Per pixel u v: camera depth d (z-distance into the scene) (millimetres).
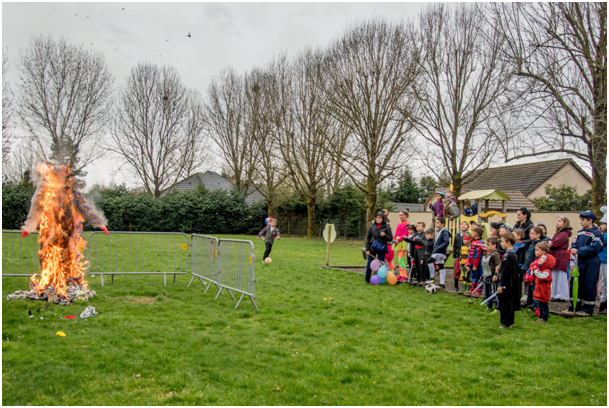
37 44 27594
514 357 5270
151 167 38125
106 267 10906
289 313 7289
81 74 28969
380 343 5738
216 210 34500
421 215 24984
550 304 8539
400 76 23078
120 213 30812
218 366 4680
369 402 3961
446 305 8359
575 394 4230
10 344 4883
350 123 25891
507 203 26578
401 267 11461
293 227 35531
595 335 6320
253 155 36688
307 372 4609
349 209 31922
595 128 13469
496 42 19188
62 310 6566
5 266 9008
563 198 26562
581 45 13898
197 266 9516
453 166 22078
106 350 4941
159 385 4141
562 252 8703
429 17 22031
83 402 3703
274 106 29859
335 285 10453
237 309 7457
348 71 24453
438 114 22266
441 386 4363
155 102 37625
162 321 6371
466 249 9594
